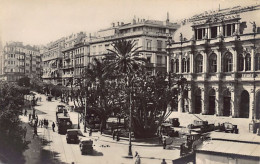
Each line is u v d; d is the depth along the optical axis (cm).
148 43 8300
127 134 4556
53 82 12406
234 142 2697
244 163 2327
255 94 5809
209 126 4494
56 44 12800
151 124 4291
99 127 5188
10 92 3397
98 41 9538
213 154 2445
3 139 3189
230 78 6184
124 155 3484
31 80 11944
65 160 3275
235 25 6200
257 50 5812
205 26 6719
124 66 5294
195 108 6919
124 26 9325
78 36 11350
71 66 11231
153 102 4184
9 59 9719
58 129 4819
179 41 7300
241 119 5844
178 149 3762
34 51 12781
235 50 6112
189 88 6456
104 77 5241
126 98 4134
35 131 4631
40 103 8806
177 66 7381
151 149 3781
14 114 3347
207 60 6662
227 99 6344
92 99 5197
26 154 3478
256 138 2816
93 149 3781
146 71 4519
